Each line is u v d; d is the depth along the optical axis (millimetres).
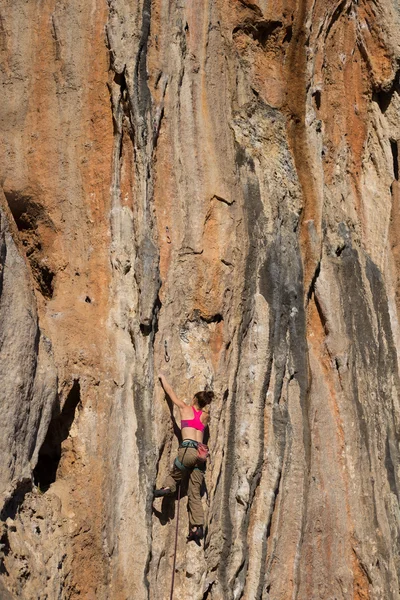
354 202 16406
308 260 14727
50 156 13164
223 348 13195
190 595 12133
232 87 14500
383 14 16766
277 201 14289
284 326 13867
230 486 12891
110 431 11891
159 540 12008
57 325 12109
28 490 11070
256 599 12789
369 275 15914
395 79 16922
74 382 11859
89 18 13227
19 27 13430
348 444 14438
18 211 13258
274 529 13289
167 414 12344
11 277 11016
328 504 13977
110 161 12984
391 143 17094
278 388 13570
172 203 13195
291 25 15188
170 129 13352
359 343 15148
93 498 11547
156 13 13422
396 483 14859
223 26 14531
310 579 13617
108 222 12867
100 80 13125
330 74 16312
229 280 13398
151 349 12375
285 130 15078
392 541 14391
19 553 10445
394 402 15438
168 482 12102
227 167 13852
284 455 13492
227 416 13055
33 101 13320
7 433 10617
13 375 10742
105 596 11352
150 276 12453
